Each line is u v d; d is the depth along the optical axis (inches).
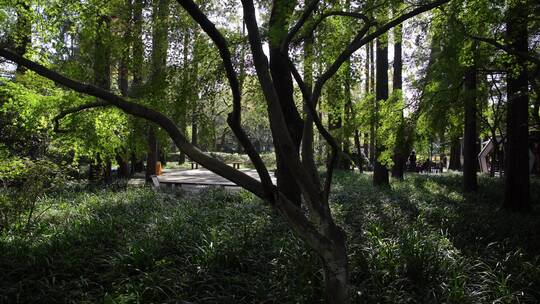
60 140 329.1
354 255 242.1
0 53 165.6
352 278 221.8
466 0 342.3
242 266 237.9
